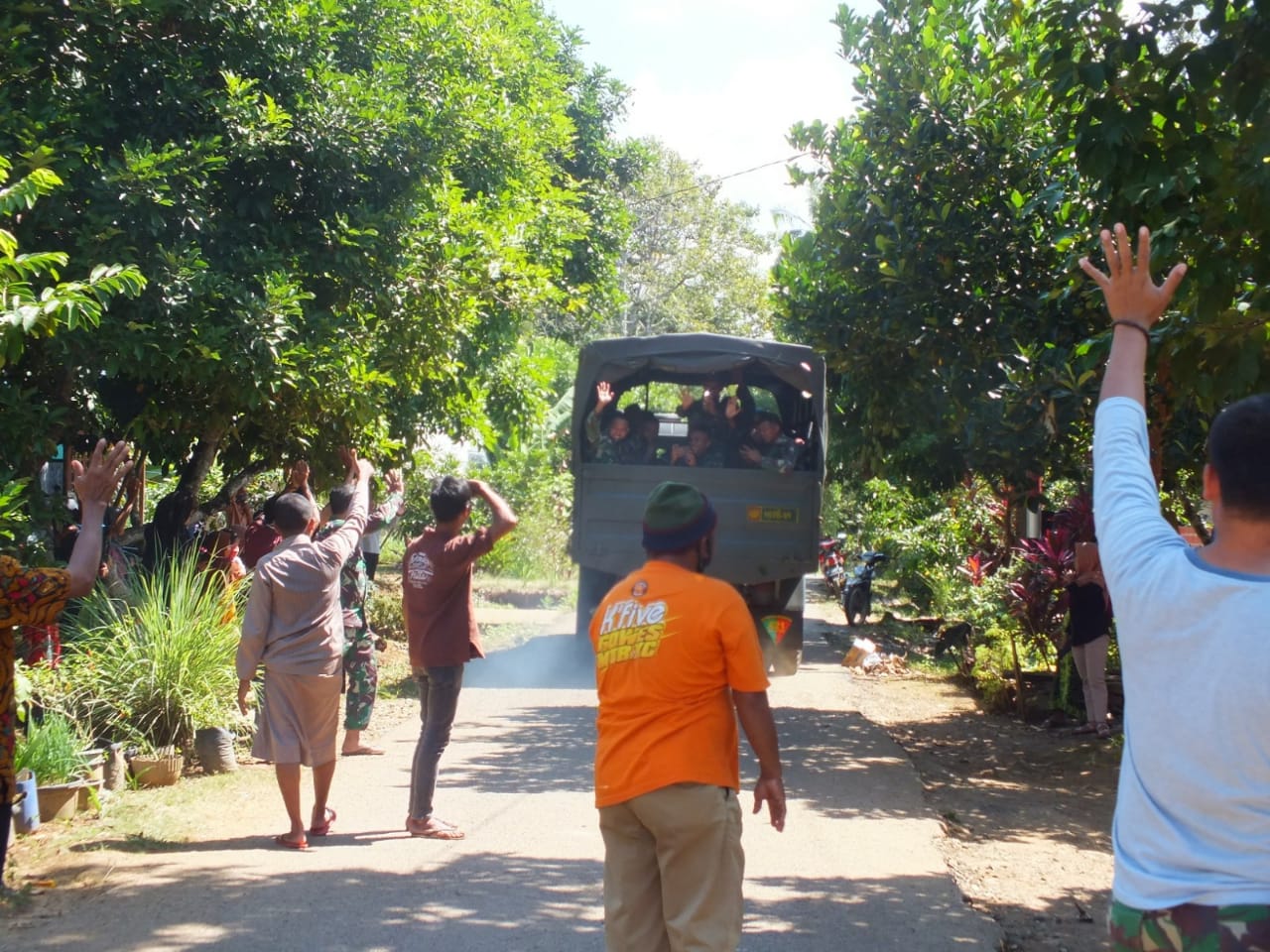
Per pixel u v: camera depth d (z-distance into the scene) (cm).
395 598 1571
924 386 1124
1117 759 920
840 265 1137
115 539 1077
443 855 644
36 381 948
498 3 1659
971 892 612
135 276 724
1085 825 754
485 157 1368
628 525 1230
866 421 1280
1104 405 271
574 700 1155
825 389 1241
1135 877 229
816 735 1022
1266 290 571
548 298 1443
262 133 990
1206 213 582
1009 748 995
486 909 558
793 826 719
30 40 905
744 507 1209
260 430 1177
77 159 880
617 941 399
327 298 1120
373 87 1098
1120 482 255
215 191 1032
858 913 564
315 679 651
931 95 1091
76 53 937
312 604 654
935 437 1205
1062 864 665
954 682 1350
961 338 1081
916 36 1119
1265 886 215
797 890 599
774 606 1300
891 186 1100
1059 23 638
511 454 2333
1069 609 1043
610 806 396
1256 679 219
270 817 712
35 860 611
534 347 2431
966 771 910
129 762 777
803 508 1218
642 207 3862
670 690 390
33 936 512
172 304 887
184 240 933
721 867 391
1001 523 1524
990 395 1059
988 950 520
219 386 973
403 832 686
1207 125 595
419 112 1173
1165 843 226
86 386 1030
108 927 525
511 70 1534
